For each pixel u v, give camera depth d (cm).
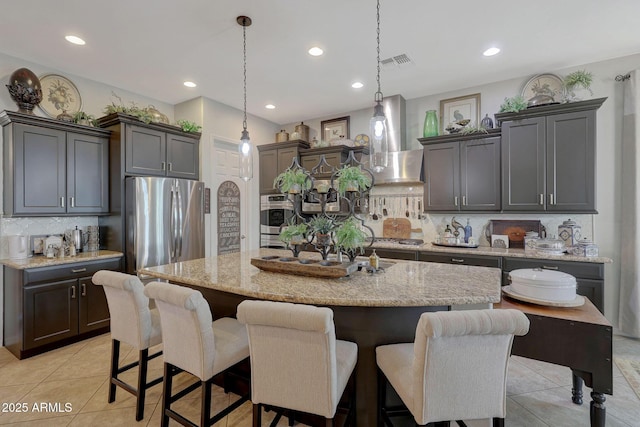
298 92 417
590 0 238
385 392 172
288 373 134
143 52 309
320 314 123
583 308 184
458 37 288
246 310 131
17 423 191
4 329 300
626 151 320
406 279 193
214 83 385
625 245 318
